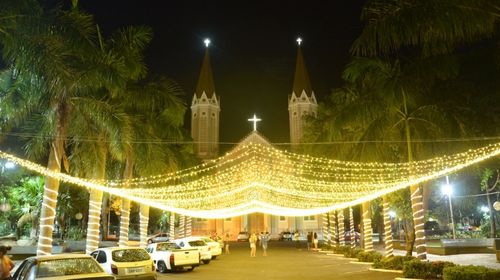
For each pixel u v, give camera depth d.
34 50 14.02
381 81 19.70
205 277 19.72
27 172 32.44
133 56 19.36
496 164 23.73
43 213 16.25
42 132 17.14
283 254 35.69
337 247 35.47
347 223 65.75
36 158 17.83
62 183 36.47
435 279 16.23
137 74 20.94
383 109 20.41
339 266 24.39
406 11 12.57
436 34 12.75
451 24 12.35
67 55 15.61
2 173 30.91
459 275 13.29
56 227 44.97
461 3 12.28
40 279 9.35
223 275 20.50
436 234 57.28
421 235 19.64
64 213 39.06
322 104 32.31
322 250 40.00
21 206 35.03
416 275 16.89
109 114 17.61
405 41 12.86
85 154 19.38
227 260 29.77
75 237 40.66
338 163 26.67
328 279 18.50
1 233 40.25
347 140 26.98
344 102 27.52
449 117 19.58
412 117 20.23
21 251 30.02
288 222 66.25
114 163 26.09
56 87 15.44
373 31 12.85
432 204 49.00
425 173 20.06
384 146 20.80
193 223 65.69
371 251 27.36
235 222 66.44
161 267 21.67
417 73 17.47
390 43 12.92
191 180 31.94
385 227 25.16
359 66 20.58
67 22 14.88
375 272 20.67
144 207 28.33
